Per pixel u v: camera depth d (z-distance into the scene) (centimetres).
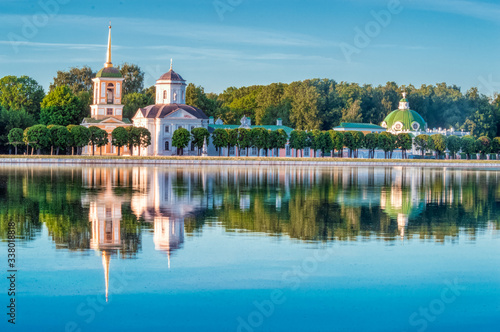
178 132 18238
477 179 12044
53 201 7200
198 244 4816
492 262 4372
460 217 6400
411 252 4641
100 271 4069
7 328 3253
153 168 13975
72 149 17600
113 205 6900
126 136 17750
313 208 6931
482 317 3431
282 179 11125
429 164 18775
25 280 3881
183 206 6912
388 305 3569
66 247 4678
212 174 12156
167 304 3550
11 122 18362
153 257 4400
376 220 6112
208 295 3662
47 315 3409
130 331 3247
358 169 15388
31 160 15600
